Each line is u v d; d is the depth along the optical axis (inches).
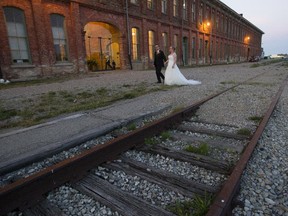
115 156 119.7
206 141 139.3
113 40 855.1
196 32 1368.1
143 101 260.2
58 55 632.4
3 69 517.3
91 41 1053.2
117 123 172.6
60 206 84.5
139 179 99.3
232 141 139.4
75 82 480.7
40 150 126.0
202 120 182.7
